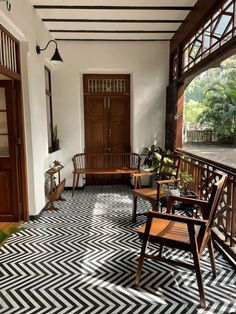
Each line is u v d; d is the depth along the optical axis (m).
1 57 2.73
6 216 3.51
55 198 4.09
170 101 4.82
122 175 5.63
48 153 4.41
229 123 7.10
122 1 3.39
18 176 3.45
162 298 1.95
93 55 4.96
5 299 1.95
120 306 1.87
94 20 3.98
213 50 3.02
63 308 1.85
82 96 5.27
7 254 2.62
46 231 3.17
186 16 3.89
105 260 2.50
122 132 5.48
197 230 2.13
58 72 4.97
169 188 3.28
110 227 3.29
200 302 1.86
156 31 4.49
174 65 4.83
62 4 3.44
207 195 3.17
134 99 5.13
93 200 4.50
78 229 3.23
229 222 2.57
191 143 7.55
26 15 3.18
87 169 5.09
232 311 1.80
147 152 5.12
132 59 5.02
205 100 8.06
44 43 4.10
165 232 2.12
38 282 2.15
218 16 2.87
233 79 7.53
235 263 2.33
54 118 5.07
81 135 5.24
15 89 3.29
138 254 2.62
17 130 3.37
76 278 2.21
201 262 2.45
